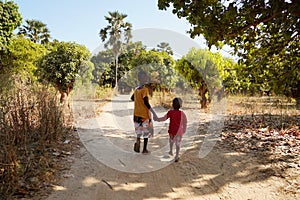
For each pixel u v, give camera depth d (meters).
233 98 13.20
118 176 3.98
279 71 6.09
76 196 3.28
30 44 19.45
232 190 3.54
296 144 5.20
